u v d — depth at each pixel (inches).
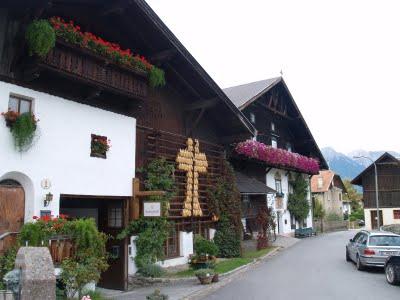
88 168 489.1
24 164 413.7
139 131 618.2
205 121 784.9
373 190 1920.5
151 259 578.2
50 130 445.7
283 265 730.8
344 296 467.2
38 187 425.4
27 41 409.4
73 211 596.4
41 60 417.1
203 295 481.4
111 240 559.2
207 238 772.6
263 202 1120.2
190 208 690.2
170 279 570.9
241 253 797.2
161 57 600.7
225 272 628.1
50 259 274.7
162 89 683.4
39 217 408.2
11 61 426.3
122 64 517.0
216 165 794.2
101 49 483.8
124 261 543.5
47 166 437.7
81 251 412.2
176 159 672.4
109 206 567.8
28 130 406.9
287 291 497.7
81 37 457.4
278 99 1333.7
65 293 394.3
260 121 1234.6
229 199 791.1
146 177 612.7
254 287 525.3
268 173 1244.5
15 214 409.7
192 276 585.6
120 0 515.2
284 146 1411.2
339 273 639.8
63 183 454.3
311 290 503.2
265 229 988.6
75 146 474.9
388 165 1908.2
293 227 1412.4
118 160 536.1
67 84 482.3
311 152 1578.5
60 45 444.5
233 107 735.1
